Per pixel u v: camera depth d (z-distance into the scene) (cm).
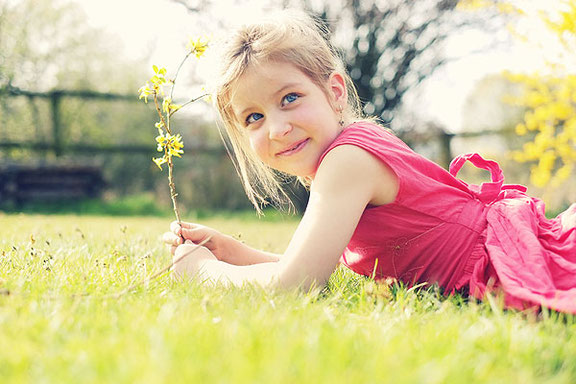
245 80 180
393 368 94
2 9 1206
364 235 184
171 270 191
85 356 97
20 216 609
